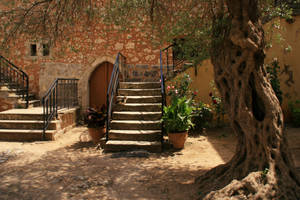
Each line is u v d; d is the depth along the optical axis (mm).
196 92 6883
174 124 5230
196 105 6848
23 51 9344
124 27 4828
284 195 2400
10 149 5520
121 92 6918
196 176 3707
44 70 9344
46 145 5914
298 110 6938
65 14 4520
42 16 4355
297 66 7324
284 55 7305
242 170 2779
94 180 3613
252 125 2717
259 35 2693
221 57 3010
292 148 4984
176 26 4000
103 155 5000
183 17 3984
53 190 3291
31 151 5363
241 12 2705
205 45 3598
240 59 2740
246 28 2664
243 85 2732
